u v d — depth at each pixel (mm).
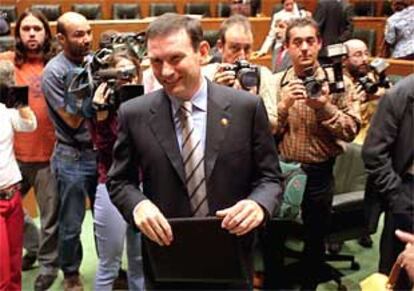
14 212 2652
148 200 1686
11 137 2625
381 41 7164
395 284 1748
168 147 1680
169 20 1586
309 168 2785
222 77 2459
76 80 2604
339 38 6172
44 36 3188
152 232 1568
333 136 2727
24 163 3129
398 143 2332
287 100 2615
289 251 3336
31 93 3109
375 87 2975
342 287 3230
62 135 2932
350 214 3123
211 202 1684
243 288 1728
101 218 2582
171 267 1630
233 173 1689
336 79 2672
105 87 2465
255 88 2504
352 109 2746
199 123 1689
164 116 1690
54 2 7902
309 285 3119
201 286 1724
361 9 8797
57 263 3199
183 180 1677
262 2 8492
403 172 2342
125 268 3254
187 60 1587
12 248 2682
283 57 3627
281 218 2729
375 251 3699
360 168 3359
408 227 2338
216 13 8766
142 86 2420
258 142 1717
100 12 8125
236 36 2625
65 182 2947
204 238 1587
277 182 1724
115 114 2469
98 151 2562
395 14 5590
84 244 3697
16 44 3166
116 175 1753
